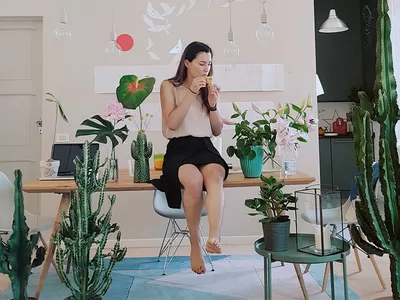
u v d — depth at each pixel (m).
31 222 2.53
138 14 3.64
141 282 2.59
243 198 3.63
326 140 5.13
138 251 3.41
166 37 3.65
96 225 1.63
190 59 2.25
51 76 3.59
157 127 3.61
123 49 3.63
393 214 1.67
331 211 1.96
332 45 5.32
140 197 3.60
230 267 2.88
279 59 3.66
